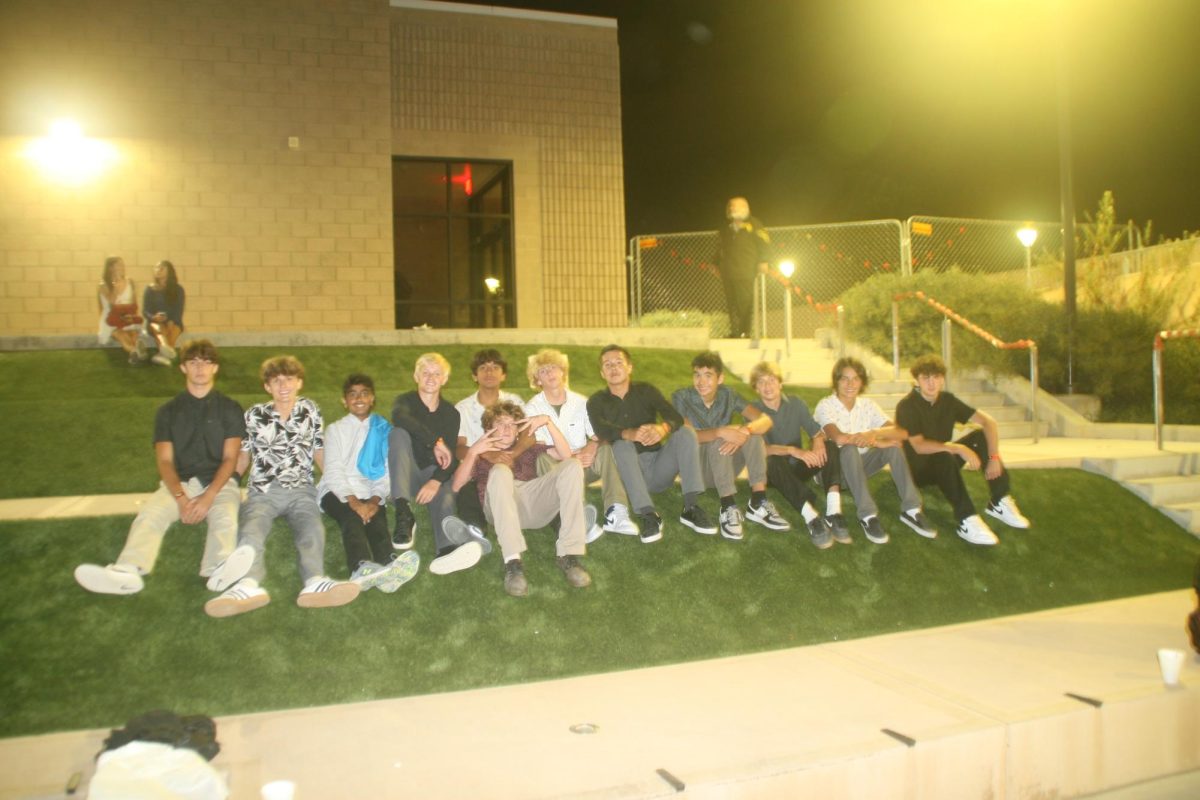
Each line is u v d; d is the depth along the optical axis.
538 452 5.96
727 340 12.59
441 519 5.54
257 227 13.51
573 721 4.16
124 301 10.48
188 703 4.39
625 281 16.27
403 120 15.07
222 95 13.37
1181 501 7.83
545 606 5.41
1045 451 8.80
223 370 9.97
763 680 4.73
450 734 4.03
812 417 6.87
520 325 15.72
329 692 4.57
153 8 13.11
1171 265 12.80
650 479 6.51
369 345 11.19
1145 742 4.32
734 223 12.34
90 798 3.28
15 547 5.31
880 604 5.92
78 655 4.61
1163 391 11.54
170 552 5.36
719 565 6.04
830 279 16.30
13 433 7.58
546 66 15.84
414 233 15.73
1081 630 5.58
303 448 5.49
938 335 11.84
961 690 4.49
